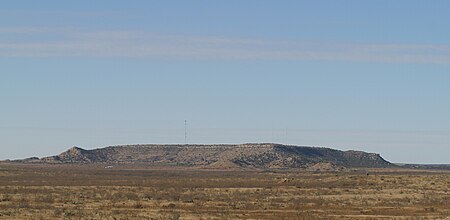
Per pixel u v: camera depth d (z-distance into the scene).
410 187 100.06
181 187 108.62
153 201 80.00
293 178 130.75
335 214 65.44
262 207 72.31
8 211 65.94
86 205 74.25
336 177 122.94
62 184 115.44
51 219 59.88
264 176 158.88
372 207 73.69
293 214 65.00
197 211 67.44
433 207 73.94
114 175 163.00
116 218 60.50
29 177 142.38
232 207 72.19
